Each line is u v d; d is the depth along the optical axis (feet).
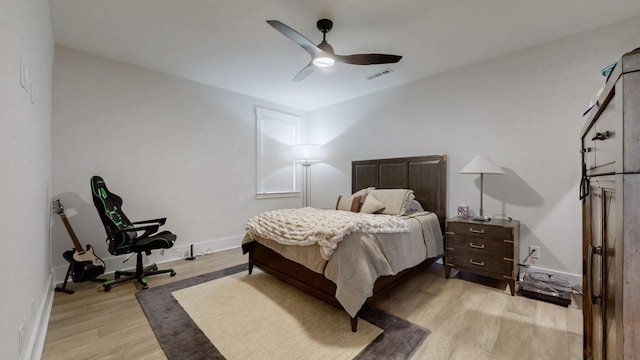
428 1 6.64
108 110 9.76
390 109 12.87
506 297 7.63
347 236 6.27
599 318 3.19
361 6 6.84
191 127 12.00
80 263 8.07
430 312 6.74
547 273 8.46
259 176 14.65
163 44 8.81
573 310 6.81
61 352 5.21
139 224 10.42
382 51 9.20
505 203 9.37
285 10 7.01
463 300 7.43
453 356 5.06
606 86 2.56
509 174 9.29
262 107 14.76
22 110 4.23
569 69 8.19
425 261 9.32
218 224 12.89
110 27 7.80
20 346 4.02
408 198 10.19
